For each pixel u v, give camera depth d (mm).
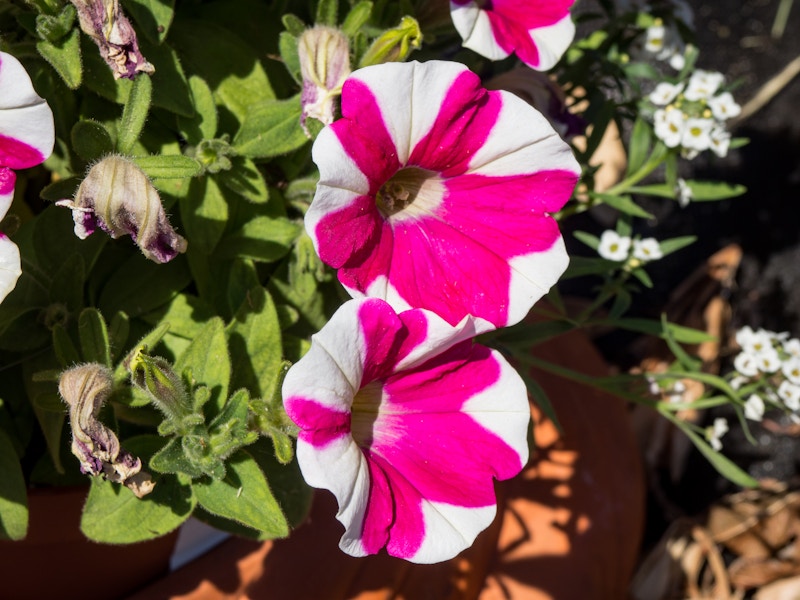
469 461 239
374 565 385
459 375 241
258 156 274
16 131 210
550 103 339
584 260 348
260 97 297
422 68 222
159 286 293
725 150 370
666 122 364
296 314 291
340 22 308
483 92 230
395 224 243
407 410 242
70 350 261
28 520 296
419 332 227
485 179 243
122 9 257
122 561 342
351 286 232
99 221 229
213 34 298
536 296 241
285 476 292
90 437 229
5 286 213
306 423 216
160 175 242
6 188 213
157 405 251
